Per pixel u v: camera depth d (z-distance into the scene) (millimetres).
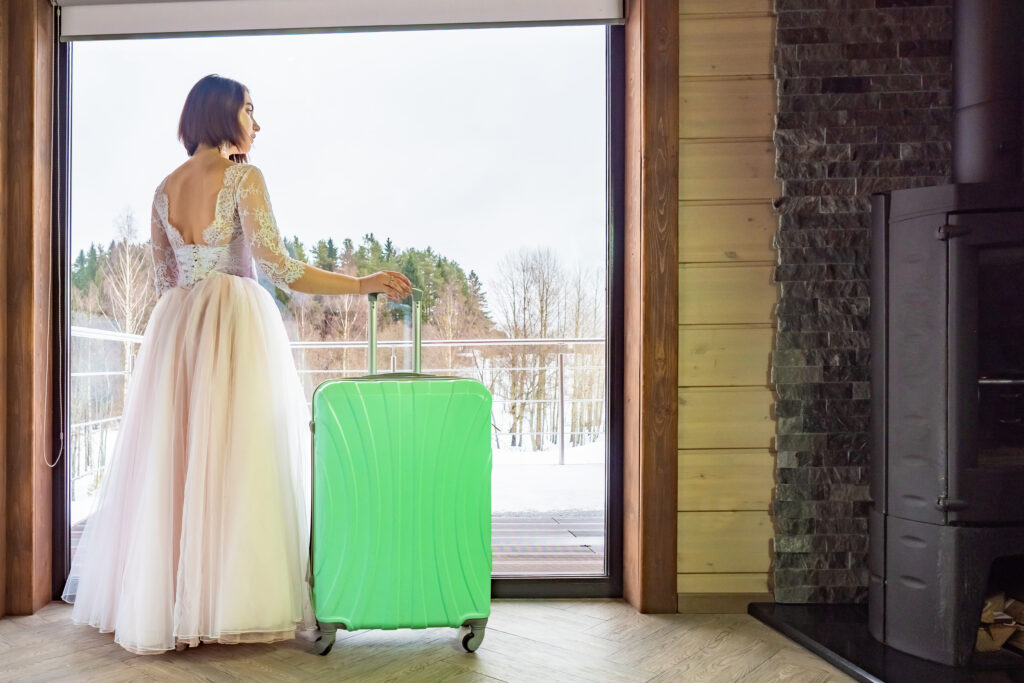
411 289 1896
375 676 1508
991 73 1661
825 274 1926
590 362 2482
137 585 1599
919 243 1552
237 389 1687
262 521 1639
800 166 1928
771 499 1952
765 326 1956
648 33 1935
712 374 1955
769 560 1950
